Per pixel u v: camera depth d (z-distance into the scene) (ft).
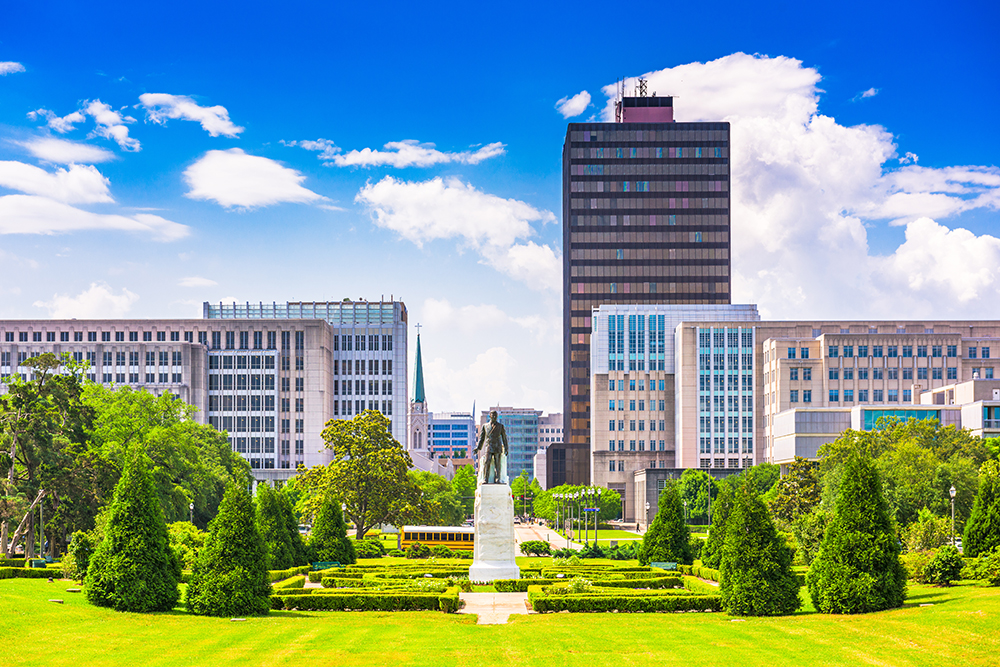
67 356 312.50
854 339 634.84
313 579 261.44
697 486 575.38
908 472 310.45
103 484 289.12
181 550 241.96
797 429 526.57
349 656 133.49
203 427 476.95
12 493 284.20
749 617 167.84
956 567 188.44
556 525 589.73
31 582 204.44
